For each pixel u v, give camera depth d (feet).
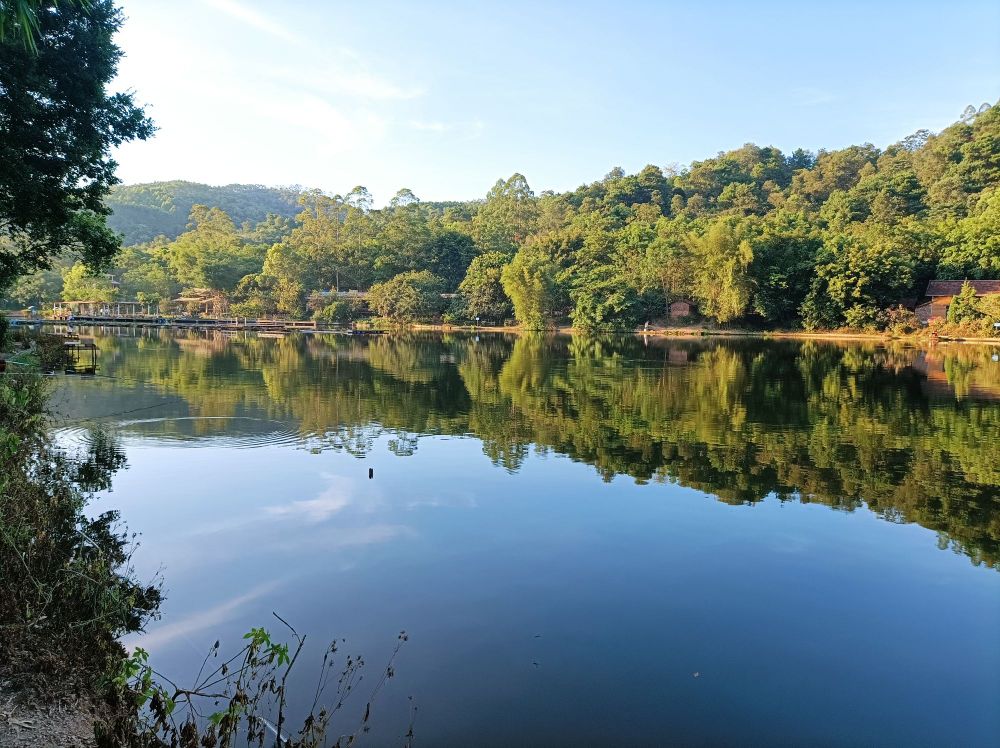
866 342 182.91
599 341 187.73
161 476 40.75
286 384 83.82
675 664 21.04
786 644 22.43
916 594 26.25
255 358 121.70
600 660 21.17
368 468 43.42
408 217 338.34
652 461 46.16
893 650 22.17
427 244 315.37
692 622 23.76
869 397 76.59
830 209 339.16
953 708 19.10
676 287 235.81
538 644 22.00
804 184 425.69
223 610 23.80
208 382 83.82
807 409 68.13
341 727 17.48
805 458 47.21
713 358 130.41
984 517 35.19
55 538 27.78
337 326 257.14
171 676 19.45
